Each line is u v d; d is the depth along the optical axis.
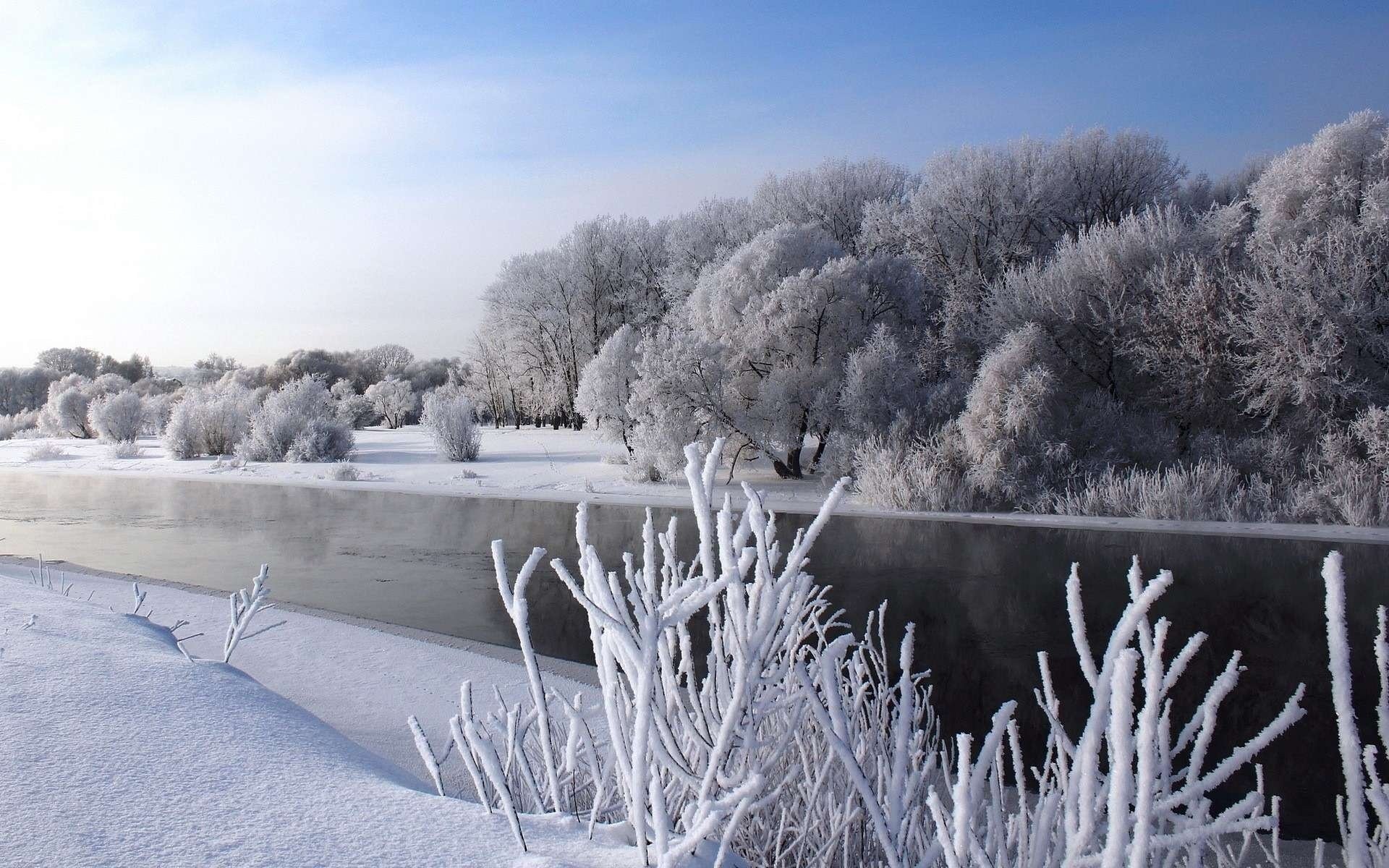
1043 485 17.05
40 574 9.22
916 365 21.61
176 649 4.68
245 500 20.31
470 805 2.16
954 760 5.05
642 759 1.59
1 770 2.26
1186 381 17.69
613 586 1.76
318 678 5.68
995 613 9.00
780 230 24.59
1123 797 1.07
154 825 1.96
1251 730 6.00
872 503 17.84
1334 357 15.84
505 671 6.01
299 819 2.01
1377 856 1.32
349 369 90.44
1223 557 12.09
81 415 56.22
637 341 25.72
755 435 21.94
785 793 2.15
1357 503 14.84
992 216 30.22
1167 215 20.22
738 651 1.62
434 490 21.69
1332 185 17.69
